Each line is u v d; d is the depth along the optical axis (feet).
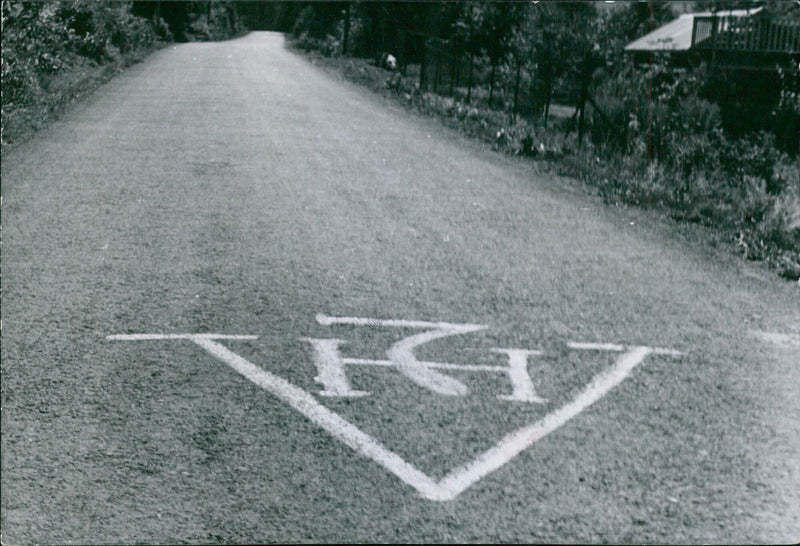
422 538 12.60
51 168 42.11
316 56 145.38
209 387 17.97
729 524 12.95
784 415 16.75
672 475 14.42
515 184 40.24
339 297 23.93
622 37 80.43
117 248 28.76
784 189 40.50
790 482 14.21
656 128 51.31
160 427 16.14
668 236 31.35
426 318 22.33
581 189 39.52
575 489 13.97
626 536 12.64
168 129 55.47
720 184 42.70
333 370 18.90
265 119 61.26
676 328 21.75
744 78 71.00
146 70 104.06
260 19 363.76
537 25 80.69
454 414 16.72
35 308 22.84
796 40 76.07
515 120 66.54
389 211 34.27
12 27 80.18
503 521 13.03
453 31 100.32
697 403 17.29
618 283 25.48
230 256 27.94
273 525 12.97
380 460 14.94
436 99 75.56
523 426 16.21
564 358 19.67
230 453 15.19
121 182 39.17
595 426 16.24
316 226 31.83
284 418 16.53
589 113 63.87
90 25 108.17
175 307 23.04
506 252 28.68
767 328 21.86
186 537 12.65
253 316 22.38
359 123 60.95
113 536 12.58
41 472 14.46
